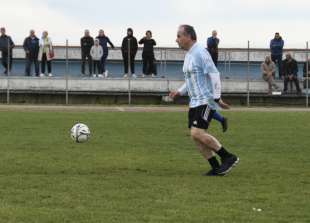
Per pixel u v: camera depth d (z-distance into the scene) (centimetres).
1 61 4134
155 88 4088
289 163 1573
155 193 1173
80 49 4250
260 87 4081
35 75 4038
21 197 1130
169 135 2225
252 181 1307
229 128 2511
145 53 4056
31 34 4006
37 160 1576
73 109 3494
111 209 1045
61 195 1149
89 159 1606
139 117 2983
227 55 4388
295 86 4022
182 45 1338
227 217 999
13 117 2884
